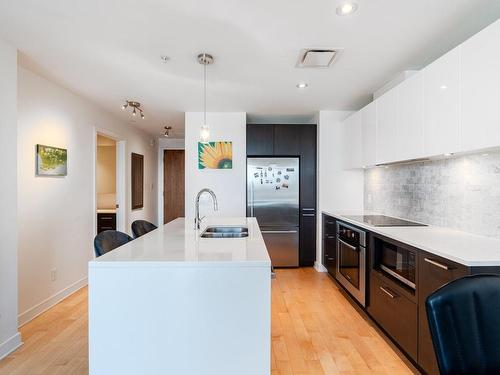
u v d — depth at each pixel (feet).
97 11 6.14
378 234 8.31
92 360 4.93
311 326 8.91
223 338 5.01
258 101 12.69
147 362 4.97
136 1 5.80
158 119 16.38
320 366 6.94
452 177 8.11
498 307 3.20
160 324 4.96
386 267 8.08
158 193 23.57
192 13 6.20
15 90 7.65
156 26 6.72
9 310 7.41
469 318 3.11
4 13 6.20
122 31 6.94
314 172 15.01
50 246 10.27
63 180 10.98
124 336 4.96
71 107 11.45
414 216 9.89
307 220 14.98
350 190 14.40
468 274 5.02
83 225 12.31
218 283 4.99
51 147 10.19
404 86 8.39
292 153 14.92
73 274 11.62
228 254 5.48
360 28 6.81
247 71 9.36
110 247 6.53
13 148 7.55
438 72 6.88
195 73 9.50
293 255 14.90
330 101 12.71
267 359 5.03
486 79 5.51
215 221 10.31
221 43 7.52
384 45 7.63
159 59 8.46
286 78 9.95
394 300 7.41
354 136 12.42
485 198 7.04
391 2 5.85
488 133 5.48
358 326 8.91
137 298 4.95
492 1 5.81
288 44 7.57
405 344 6.91
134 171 18.25
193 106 13.51
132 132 18.01
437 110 6.93
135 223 9.02
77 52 8.02
